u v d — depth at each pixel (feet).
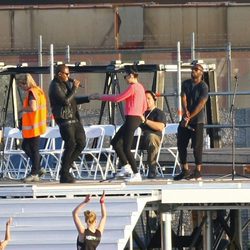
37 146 172.35
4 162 202.49
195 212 195.72
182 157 172.45
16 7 283.18
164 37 286.46
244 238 233.35
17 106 246.88
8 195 160.15
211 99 244.01
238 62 285.43
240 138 269.64
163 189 159.33
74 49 282.36
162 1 350.43
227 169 217.15
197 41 286.87
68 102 166.20
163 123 183.32
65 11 283.18
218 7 287.69
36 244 151.84
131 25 286.05
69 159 167.32
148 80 286.46
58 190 159.33
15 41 282.97
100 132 187.42
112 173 193.67
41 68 232.12
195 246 195.21
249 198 160.15
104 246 150.20
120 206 153.69
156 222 210.59
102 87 280.51
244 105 280.31
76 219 140.15
